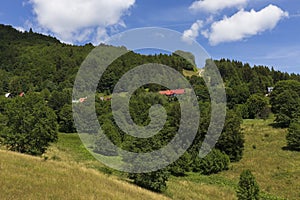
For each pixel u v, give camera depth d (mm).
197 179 43406
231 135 52938
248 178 30594
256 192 30453
